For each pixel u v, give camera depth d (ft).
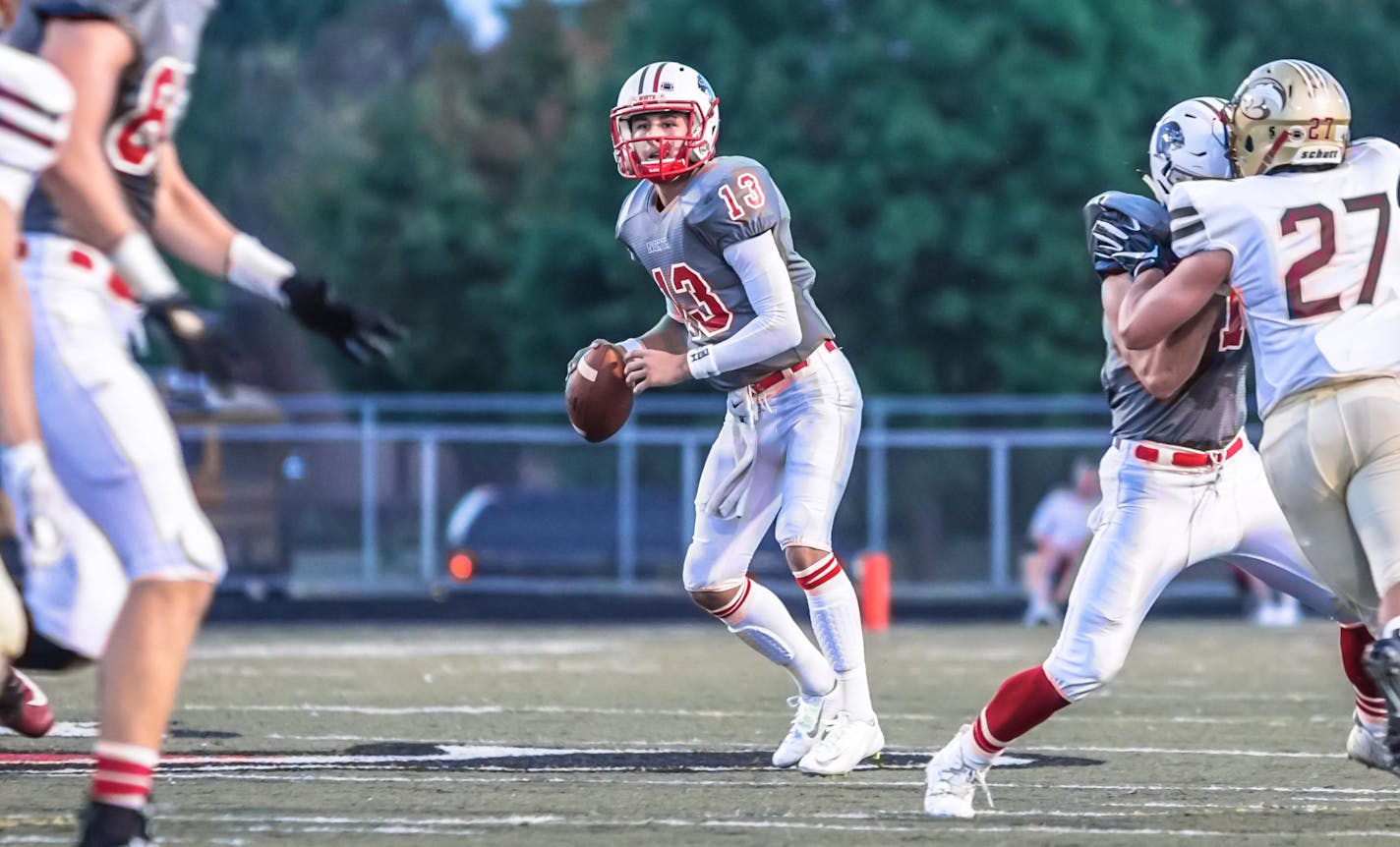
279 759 62.18
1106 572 49.83
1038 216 246.27
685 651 122.72
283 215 398.01
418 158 336.29
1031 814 50.65
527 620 170.60
